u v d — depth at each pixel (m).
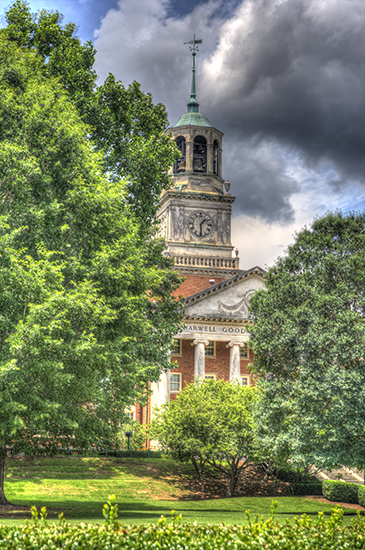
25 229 21.08
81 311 18.88
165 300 35.84
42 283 18.12
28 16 33.34
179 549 8.28
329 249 31.03
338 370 26.80
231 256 72.12
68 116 23.53
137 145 33.03
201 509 32.81
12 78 24.55
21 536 8.31
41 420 18.11
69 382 19.25
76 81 32.25
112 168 32.81
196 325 59.38
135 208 33.19
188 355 61.03
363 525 9.95
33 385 18.45
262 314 31.94
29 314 17.64
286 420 30.59
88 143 24.72
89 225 22.69
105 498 35.34
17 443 20.81
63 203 22.42
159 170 33.72
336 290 28.75
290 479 47.28
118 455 49.53
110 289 22.52
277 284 31.92
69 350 18.38
